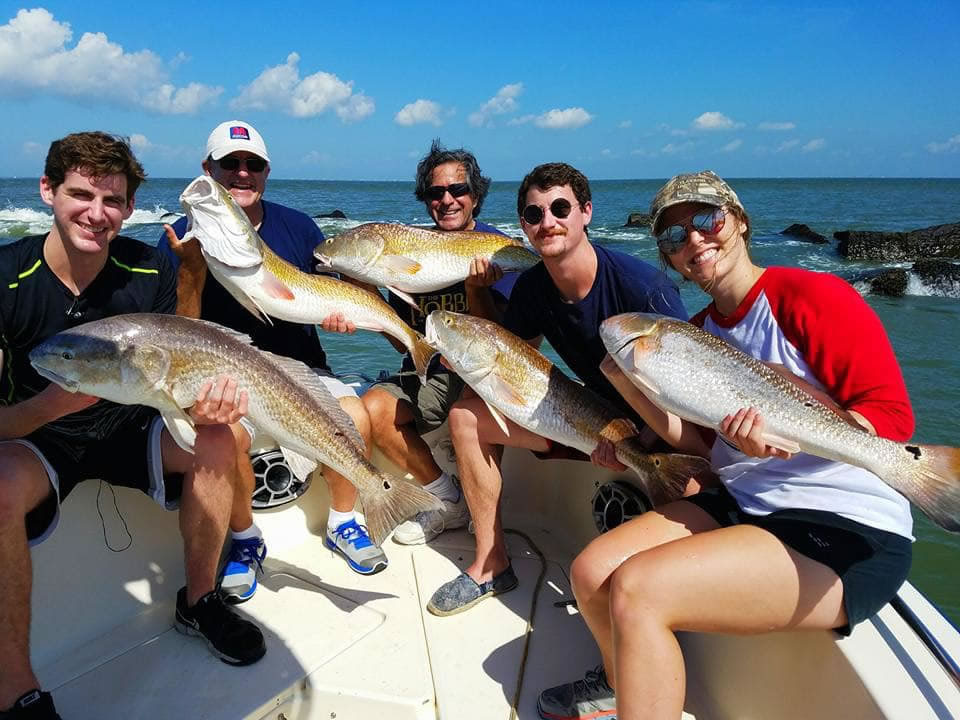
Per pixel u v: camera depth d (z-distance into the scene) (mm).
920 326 13828
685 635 2900
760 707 2467
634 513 3420
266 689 2770
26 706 2359
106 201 2680
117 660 2912
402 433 3904
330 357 9594
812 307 2350
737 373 2396
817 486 2334
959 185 136000
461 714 2693
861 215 46219
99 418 2912
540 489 4199
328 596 3396
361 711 2727
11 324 2736
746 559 2113
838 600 2137
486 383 3264
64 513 2945
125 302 2967
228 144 3963
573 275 3250
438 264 4199
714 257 2479
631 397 2877
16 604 2418
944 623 2242
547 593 3471
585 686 2658
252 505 3633
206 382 2578
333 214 35625
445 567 3693
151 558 3229
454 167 4410
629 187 97938
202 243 3439
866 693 2012
